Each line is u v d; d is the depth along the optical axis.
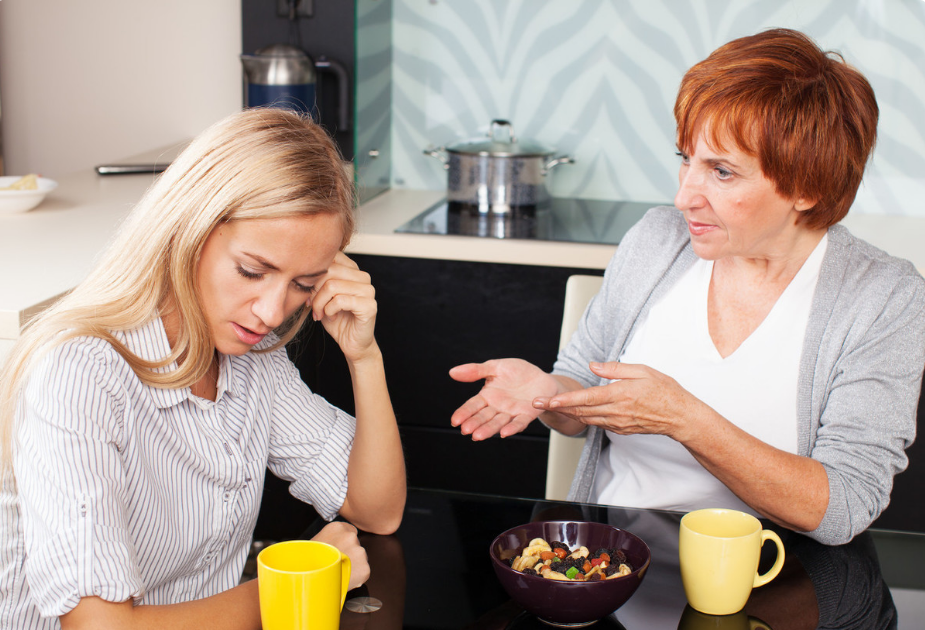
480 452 2.30
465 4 2.56
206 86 2.73
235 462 1.03
